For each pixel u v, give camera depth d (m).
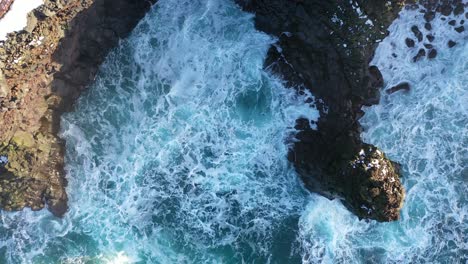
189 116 23.12
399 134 21.69
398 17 19.98
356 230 22.34
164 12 23.17
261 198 22.94
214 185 23.09
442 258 22.28
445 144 22.03
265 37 22.17
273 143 22.62
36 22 20.73
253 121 22.84
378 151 20.11
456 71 21.45
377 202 19.28
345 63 20.17
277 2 20.83
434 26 20.62
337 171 20.36
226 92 22.94
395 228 22.30
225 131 23.00
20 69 21.09
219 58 22.92
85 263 23.14
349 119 20.77
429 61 21.17
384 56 20.47
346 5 19.44
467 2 20.34
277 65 22.12
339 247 22.38
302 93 21.84
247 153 22.91
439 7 20.28
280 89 22.31
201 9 23.11
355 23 19.56
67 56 22.08
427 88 21.52
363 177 19.36
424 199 22.22
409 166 21.95
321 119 21.47
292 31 21.09
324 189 21.70
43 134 22.73
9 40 20.59
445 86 21.56
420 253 22.27
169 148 23.17
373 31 19.70
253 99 22.80
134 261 23.12
